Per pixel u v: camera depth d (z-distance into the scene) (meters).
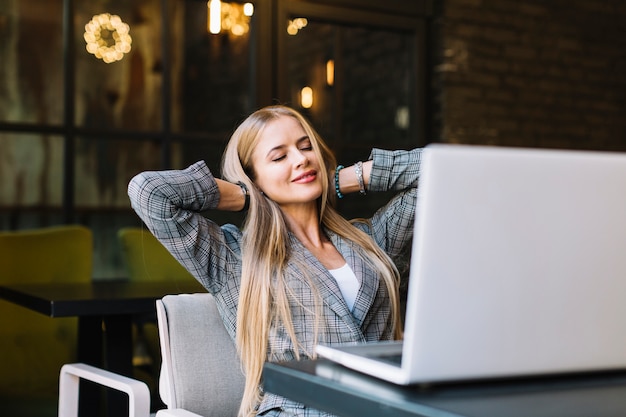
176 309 1.82
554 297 1.03
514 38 5.69
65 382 1.98
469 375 1.02
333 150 5.13
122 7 4.77
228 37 4.95
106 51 4.74
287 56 5.00
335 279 1.79
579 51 6.00
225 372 1.82
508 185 0.99
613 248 1.04
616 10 6.16
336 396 1.04
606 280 1.05
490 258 0.99
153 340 3.44
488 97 5.59
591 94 6.06
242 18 4.94
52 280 3.77
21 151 4.53
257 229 1.76
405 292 2.05
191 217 1.74
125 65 4.78
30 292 2.86
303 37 5.07
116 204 4.74
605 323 1.06
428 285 0.98
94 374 1.87
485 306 1.00
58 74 4.62
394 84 5.38
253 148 1.87
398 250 2.00
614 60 6.16
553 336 1.04
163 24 4.83
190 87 4.89
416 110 5.42
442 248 0.98
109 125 4.74
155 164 4.82
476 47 5.54
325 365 1.17
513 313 1.02
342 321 1.73
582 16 6.00
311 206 1.89
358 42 5.25
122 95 4.77
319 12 5.07
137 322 3.09
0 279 3.64
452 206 0.97
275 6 4.96
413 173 1.95
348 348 1.19
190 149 4.88
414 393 1.00
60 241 3.82
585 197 1.02
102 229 4.71
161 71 4.83
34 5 4.57
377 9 5.25
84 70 4.69
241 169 1.85
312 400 1.08
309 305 1.71
